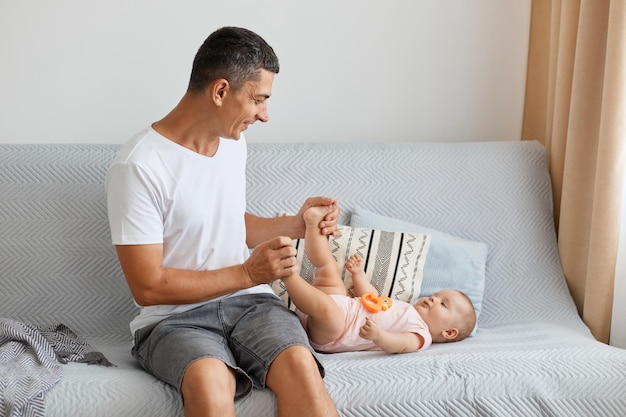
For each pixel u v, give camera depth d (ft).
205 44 6.49
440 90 9.80
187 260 6.68
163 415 6.07
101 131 9.23
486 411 6.41
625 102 7.82
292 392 5.99
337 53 9.53
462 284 8.14
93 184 8.05
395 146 8.84
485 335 7.82
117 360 7.00
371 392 6.31
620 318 8.13
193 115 6.57
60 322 7.77
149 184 6.38
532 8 9.64
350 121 9.71
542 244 8.64
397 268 8.01
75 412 5.92
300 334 6.40
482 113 9.89
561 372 6.61
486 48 9.77
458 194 8.68
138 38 9.10
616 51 7.75
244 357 6.38
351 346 7.29
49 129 9.15
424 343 7.30
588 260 8.28
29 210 7.91
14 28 8.89
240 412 6.09
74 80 9.09
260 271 6.44
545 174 8.94
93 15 8.98
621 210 8.07
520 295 8.38
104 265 7.93
